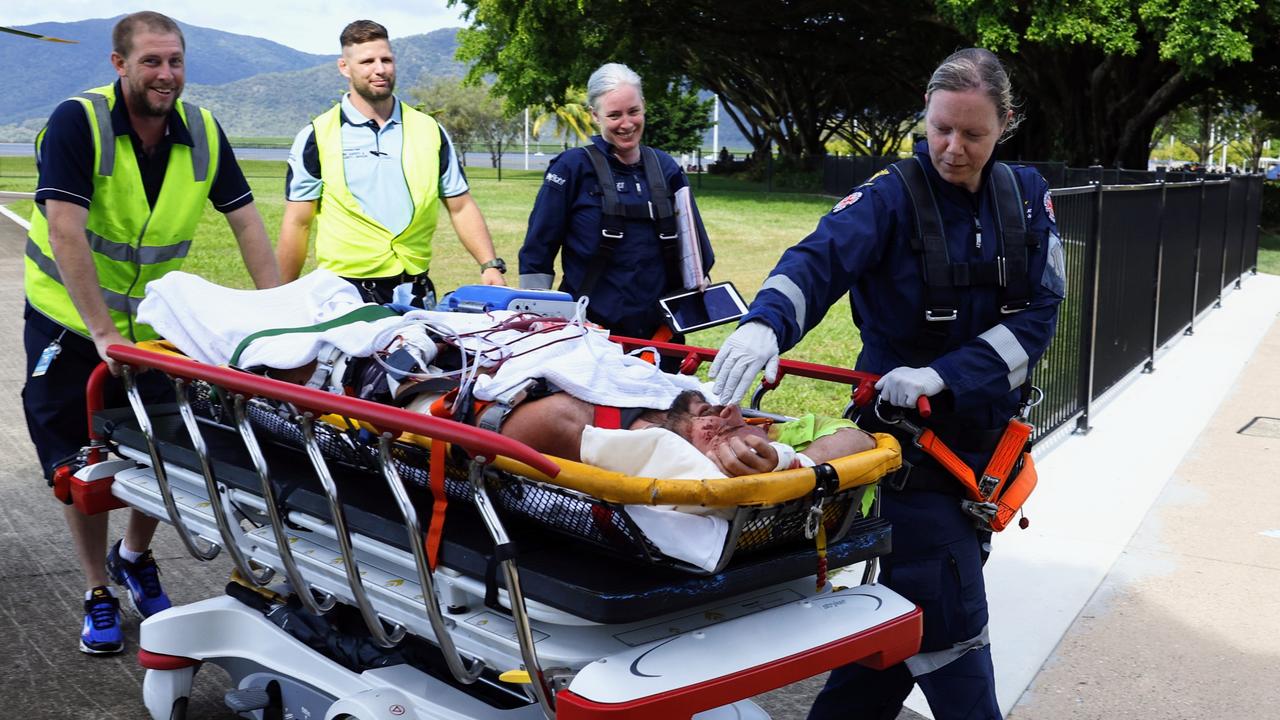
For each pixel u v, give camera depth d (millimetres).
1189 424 7859
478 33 40469
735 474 2312
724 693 2242
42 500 5805
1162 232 10070
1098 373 8156
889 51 44531
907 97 56812
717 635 2373
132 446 3465
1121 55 31594
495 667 2449
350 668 3084
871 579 2869
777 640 2389
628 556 2330
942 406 2783
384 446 2490
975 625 2891
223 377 2770
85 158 3773
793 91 56156
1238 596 4742
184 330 3396
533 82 38625
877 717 3088
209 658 3371
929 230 2740
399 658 3053
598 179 4586
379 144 4965
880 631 2514
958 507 2865
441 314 3143
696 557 2207
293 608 3340
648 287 4680
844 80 56531
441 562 2467
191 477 3211
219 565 4953
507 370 2678
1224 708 3768
